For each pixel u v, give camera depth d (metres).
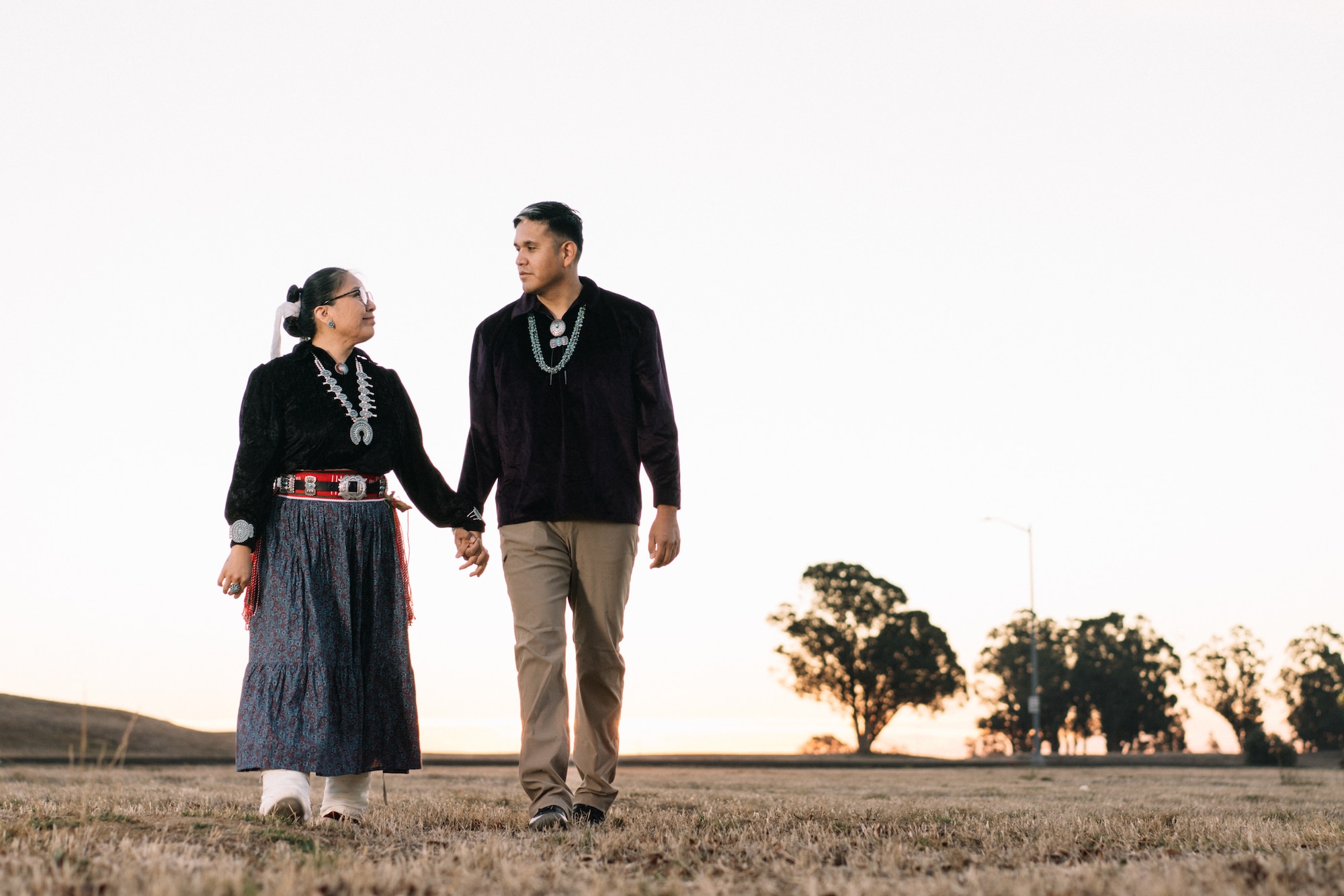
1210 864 2.96
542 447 4.58
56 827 3.57
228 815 4.32
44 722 29.92
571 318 4.68
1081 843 3.85
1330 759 52.03
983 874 2.88
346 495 4.50
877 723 69.62
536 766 4.36
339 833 3.84
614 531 4.62
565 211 4.68
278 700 4.25
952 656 67.94
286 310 4.65
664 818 4.73
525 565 4.54
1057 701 73.50
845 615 68.19
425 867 2.92
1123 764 38.50
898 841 3.81
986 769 28.72
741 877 2.95
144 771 14.98
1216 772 23.91
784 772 21.98
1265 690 72.00
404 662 4.57
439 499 4.80
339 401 4.52
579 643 4.69
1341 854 3.28
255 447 4.39
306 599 4.36
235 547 4.32
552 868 2.99
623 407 4.65
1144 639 74.56
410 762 4.54
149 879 2.56
